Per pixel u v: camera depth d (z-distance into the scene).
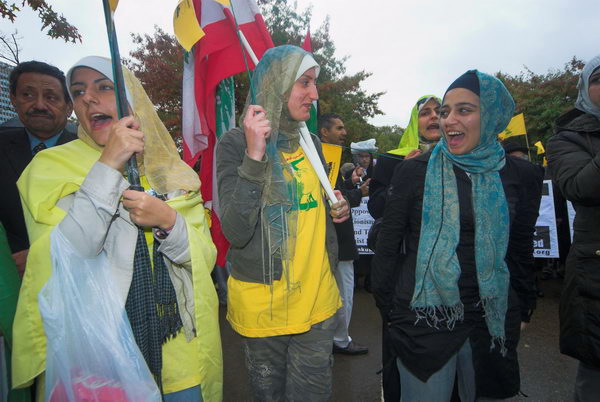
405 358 1.84
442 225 1.80
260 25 2.35
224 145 1.77
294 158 1.89
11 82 2.18
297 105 1.79
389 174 2.70
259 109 1.59
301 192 1.83
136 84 1.49
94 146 1.50
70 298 1.16
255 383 1.85
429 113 2.89
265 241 1.70
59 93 2.22
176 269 1.46
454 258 1.77
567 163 1.90
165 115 9.27
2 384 1.31
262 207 1.66
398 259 2.01
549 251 4.96
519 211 1.94
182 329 1.46
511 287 1.96
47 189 1.31
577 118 2.03
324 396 1.90
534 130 18.27
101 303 1.20
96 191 1.20
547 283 5.83
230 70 2.32
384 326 2.04
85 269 1.20
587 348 1.90
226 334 4.06
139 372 1.20
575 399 2.11
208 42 2.27
